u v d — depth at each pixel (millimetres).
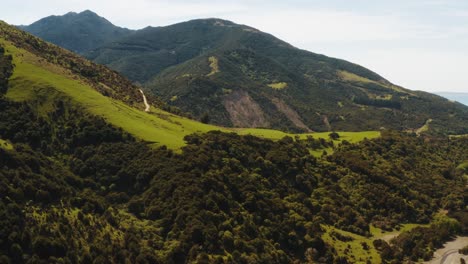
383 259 102125
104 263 74312
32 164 92312
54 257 70438
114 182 103125
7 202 76188
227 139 131500
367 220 125688
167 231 89062
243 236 90312
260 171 123438
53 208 82688
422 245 111062
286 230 100188
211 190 97688
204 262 79438
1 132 106812
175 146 115625
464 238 121125
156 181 100375
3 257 65875
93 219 85625
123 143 114000
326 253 98875
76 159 108312
